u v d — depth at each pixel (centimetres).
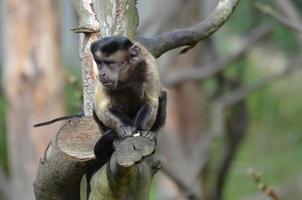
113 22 784
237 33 2011
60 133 737
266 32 1750
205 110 1912
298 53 1809
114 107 700
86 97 782
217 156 2033
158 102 706
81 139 734
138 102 704
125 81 699
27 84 1623
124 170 655
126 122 686
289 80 2672
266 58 2455
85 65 784
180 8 1730
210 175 1855
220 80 1831
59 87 1628
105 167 690
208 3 2061
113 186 684
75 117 775
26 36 1623
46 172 754
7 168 1920
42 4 1623
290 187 2328
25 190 1630
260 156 2420
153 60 720
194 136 1884
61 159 730
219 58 1836
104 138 690
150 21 1717
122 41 706
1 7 1833
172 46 820
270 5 1675
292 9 1467
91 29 781
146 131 683
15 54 1628
